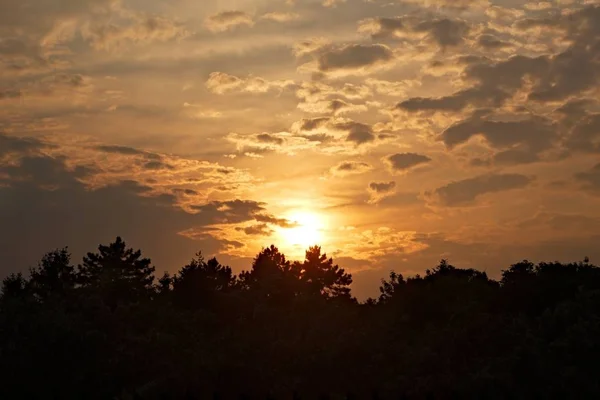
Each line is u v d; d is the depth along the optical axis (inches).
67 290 1756.9
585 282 2046.0
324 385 1448.1
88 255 3090.6
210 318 2074.3
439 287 2208.4
